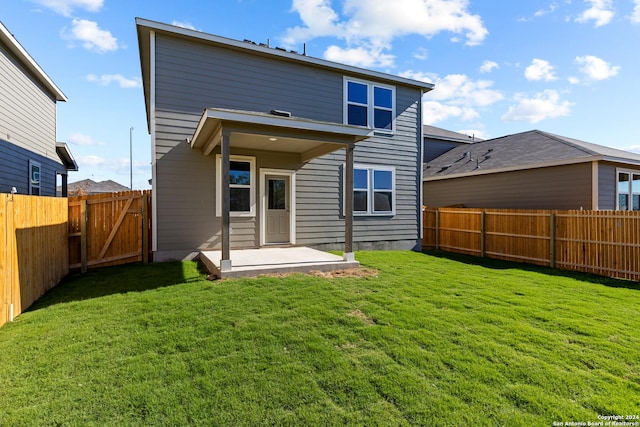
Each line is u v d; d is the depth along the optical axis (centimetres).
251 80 862
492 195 1343
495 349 321
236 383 263
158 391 252
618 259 702
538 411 231
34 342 336
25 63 1047
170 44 773
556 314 426
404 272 674
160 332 356
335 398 246
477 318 405
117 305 445
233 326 372
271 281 560
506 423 219
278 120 613
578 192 1072
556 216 822
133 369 283
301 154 914
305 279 577
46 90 1234
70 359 300
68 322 389
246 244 852
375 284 561
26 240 461
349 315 408
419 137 1123
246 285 535
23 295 445
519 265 847
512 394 250
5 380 268
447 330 366
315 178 945
